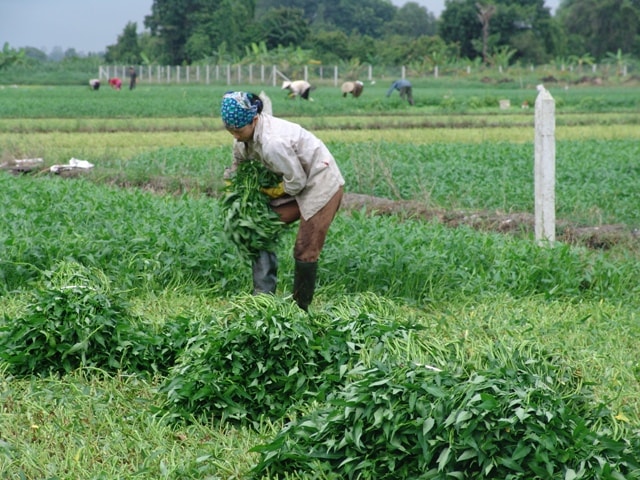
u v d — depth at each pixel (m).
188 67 78.69
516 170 18.48
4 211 11.45
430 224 12.48
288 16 97.69
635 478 4.63
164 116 38.56
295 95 44.91
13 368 6.64
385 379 5.07
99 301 6.89
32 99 47.12
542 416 4.74
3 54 82.94
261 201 7.37
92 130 31.36
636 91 61.00
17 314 7.80
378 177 16.55
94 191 13.73
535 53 92.81
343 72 77.56
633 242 12.03
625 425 5.54
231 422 5.91
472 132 30.67
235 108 6.90
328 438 5.12
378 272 9.24
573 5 104.62
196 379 5.90
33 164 19.58
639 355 7.30
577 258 9.83
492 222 13.21
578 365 6.57
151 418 5.87
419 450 4.88
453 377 5.12
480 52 93.12
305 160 7.16
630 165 19.11
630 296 9.24
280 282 9.29
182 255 9.49
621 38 100.62
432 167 18.38
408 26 156.25
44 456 5.32
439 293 9.11
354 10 153.75
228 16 97.25
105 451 5.43
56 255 9.45
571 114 39.31
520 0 99.25
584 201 14.92
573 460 4.64
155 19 105.12
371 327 6.23
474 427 4.71
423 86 69.50
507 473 4.71
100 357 6.73
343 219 11.12
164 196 14.45
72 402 6.17
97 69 91.88
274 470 5.14
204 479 5.10
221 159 19.44
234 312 6.27
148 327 7.11
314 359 6.14
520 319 7.96
